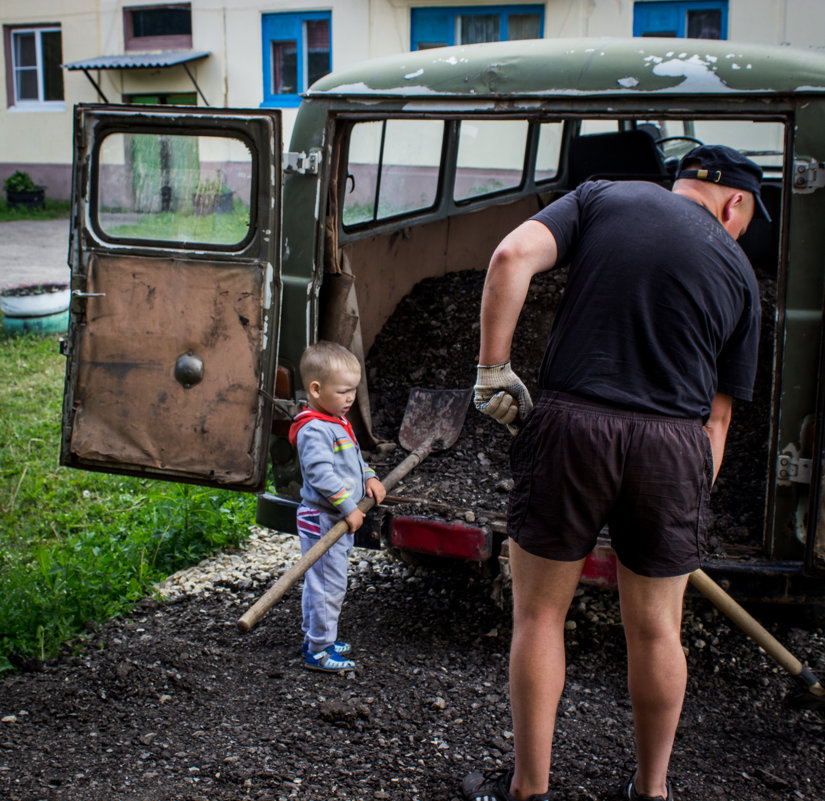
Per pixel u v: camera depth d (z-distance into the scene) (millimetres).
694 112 2797
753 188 2395
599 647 3266
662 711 2289
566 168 6141
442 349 4484
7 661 3098
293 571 2676
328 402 3096
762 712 2900
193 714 2863
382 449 3812
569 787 2525
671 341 2162
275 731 2775
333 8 14500
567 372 2215
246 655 3252
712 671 3113
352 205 3955
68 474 4961
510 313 2184
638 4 12844
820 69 2691
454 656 3236
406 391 4281
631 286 2172
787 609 3303
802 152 2689
